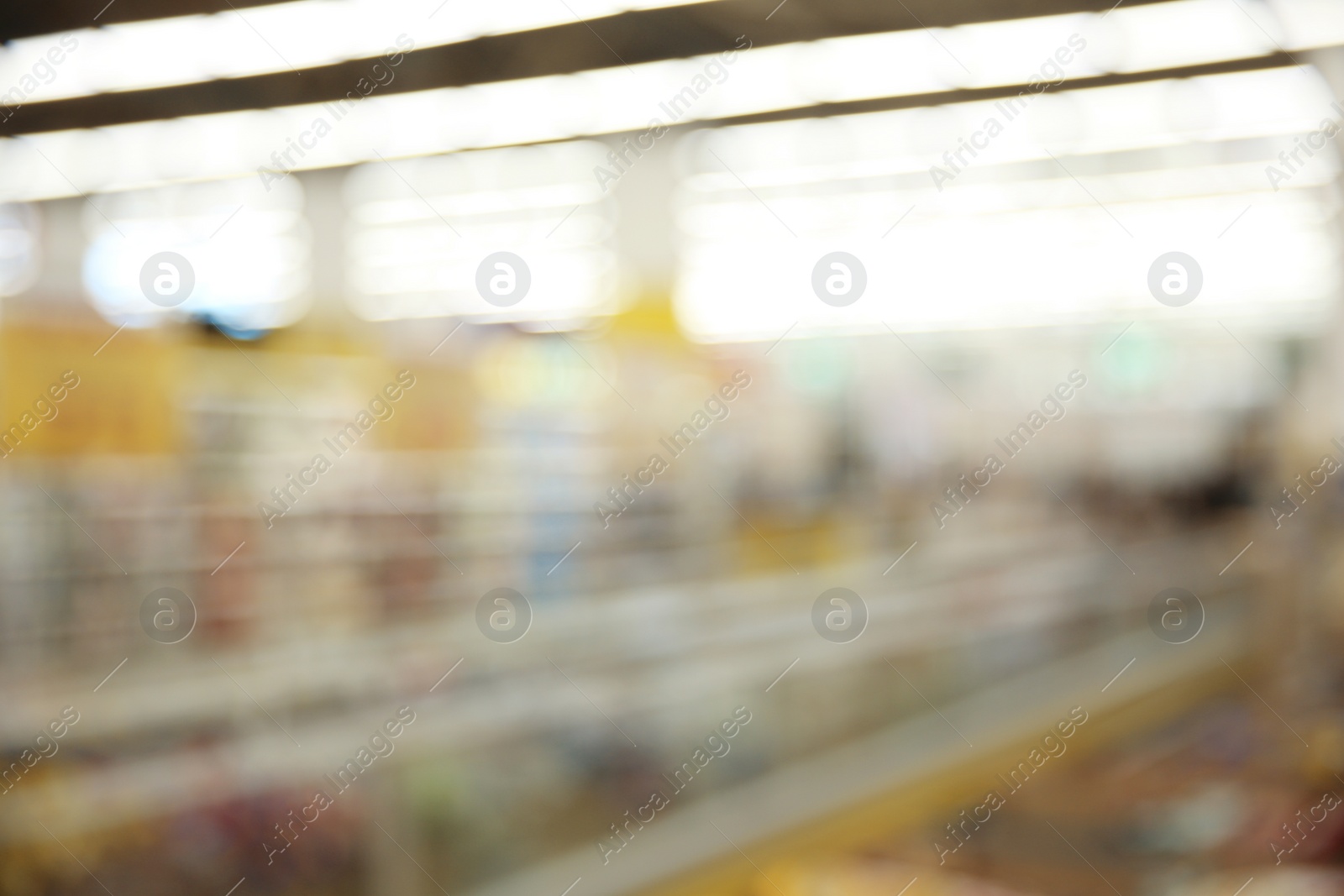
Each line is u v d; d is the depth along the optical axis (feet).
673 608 9.38
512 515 10.12
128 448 7.76
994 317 17.67
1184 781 6.57
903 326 16.93
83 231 9.71
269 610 7.49
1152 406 17.40
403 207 11.54
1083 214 15.34
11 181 9.91
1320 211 14.88
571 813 6.17
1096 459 17.75
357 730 6.11
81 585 7.04
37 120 9.81
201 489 8.03
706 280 14.01
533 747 6.57
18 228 9.01
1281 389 15.93
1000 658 8.45
